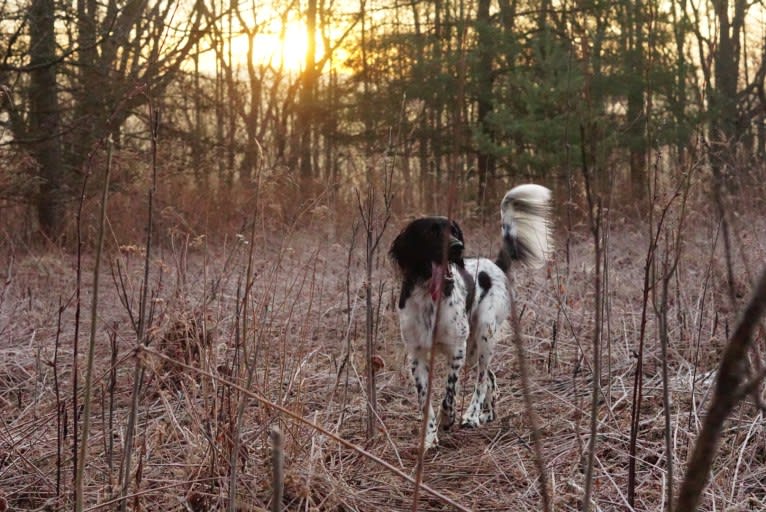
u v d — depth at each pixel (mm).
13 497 3768
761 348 3729
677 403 4945
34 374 5602
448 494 3949
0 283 8141
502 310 5672
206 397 3658
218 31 12453
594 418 2312
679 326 6164
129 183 8133
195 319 4020
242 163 14141
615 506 3693
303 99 22328
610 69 13273
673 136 9781
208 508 3531
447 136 17719
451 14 21328
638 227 10008
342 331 6164
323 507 3617
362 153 18516
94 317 2533
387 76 19547
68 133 11961
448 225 1994
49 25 11477
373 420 4645
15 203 12211
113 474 3756
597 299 2277
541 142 14781
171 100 14242
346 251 7746
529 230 6156
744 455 4070
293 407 3998
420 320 5020
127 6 11203
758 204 5047
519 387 5809
